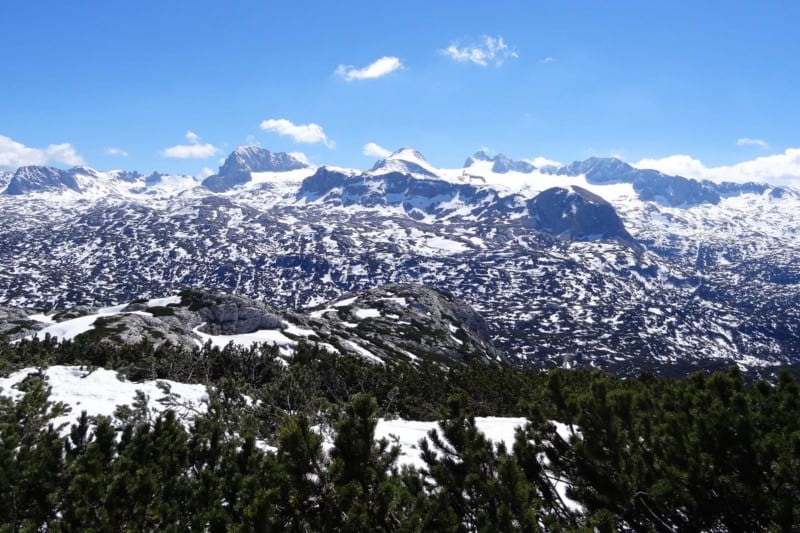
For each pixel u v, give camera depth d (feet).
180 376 137.59
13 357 150.20
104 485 31.55
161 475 34.86
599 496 26.84
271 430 65.26
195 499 31.99
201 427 48.47
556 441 30.50
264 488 25.88
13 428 41.19
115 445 41.34
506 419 79.66
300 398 78.13
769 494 23.34
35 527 28.19
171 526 28.32
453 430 30.27
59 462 37.40
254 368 154.61
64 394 87.81
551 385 30.94
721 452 24.86
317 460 24.40
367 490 24.18
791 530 21.09
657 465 27.30
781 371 33.04
